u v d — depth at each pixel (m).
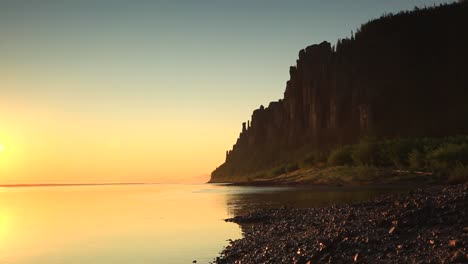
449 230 17.62
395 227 18.47
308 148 181.38
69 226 33.81
